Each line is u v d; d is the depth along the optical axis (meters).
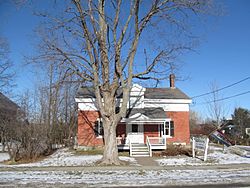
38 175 14.35
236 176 13.69
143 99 30.84
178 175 14.16
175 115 31.34
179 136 31.02
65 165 18.91
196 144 23.25
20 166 18.39
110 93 19.92
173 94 33.16
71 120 40.34
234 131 54.28
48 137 26.30
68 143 37.75
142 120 28.62
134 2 19.67
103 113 19.70
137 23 19.75
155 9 19.33
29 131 22.16
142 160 21.89
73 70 19.91
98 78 19.98
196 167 17.30
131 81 20.06
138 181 12.47
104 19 19.78
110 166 18.08
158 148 27.27
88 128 29.44
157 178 13.25
